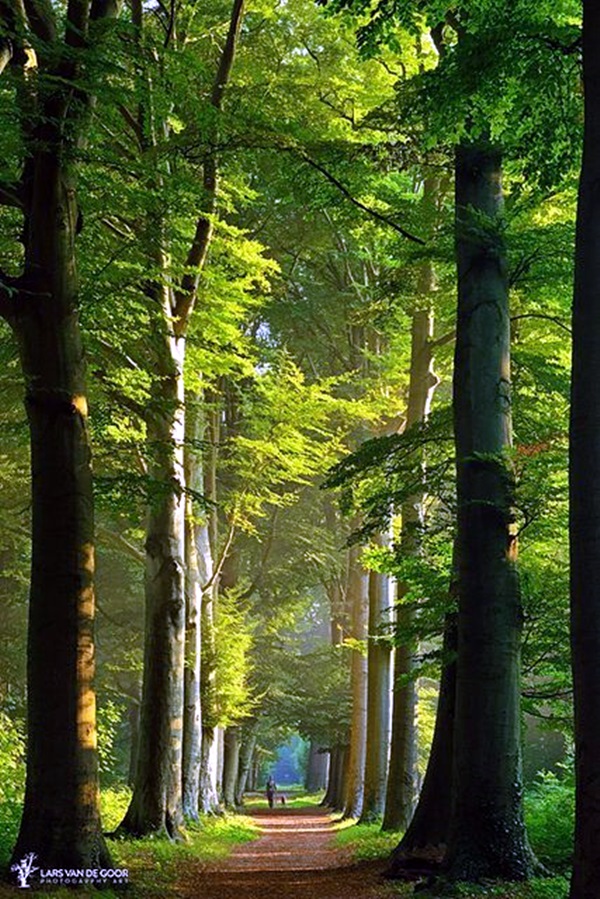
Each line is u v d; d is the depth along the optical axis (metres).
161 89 12.93
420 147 13.44
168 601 17.38
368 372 29.72
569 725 13.95
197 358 19.77
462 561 11.56
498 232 12.08
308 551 36.97
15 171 11.32
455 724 11.27
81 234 14.14
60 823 10.00
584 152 7.54
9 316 10.68
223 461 26.95
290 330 32.72
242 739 41.84
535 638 13.22
